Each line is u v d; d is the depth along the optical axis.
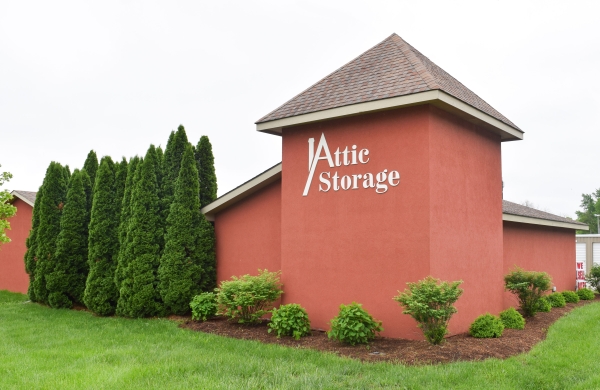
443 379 7.24
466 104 10.56
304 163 11.81
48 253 16.39
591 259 26.33
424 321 9.23
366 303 10.57
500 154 13.14
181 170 14.33
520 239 15.91
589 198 64.12
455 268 10.62
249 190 13.86
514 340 9.99
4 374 8.07
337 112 10.77
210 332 11.45
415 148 10.11
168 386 7.23
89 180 17.22
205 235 14.45
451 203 10.63
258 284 11.84
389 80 10.70
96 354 9.32
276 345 9.90
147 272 13.94
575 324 12.09
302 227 11.74
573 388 7.06
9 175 15.87
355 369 7.93
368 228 10.66
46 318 14.04
